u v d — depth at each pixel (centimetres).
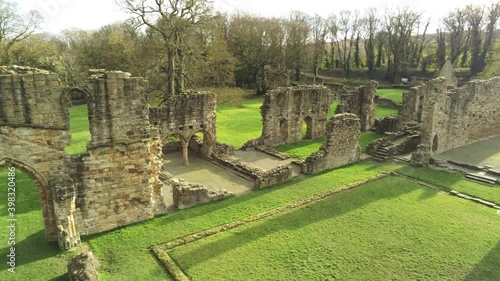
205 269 1435
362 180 2417
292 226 1780
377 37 9112
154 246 1595
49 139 1512
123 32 5559
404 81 8000
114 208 1733
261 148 3259
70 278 1300
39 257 1490
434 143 2969
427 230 1745
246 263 1475
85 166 1612
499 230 1753
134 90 1653
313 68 9250
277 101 3356
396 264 1473
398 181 2408
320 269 1438
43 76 1444
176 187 1988
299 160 2878
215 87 4881
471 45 7712
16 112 1426
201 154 3047
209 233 1705
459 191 2230
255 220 1841
